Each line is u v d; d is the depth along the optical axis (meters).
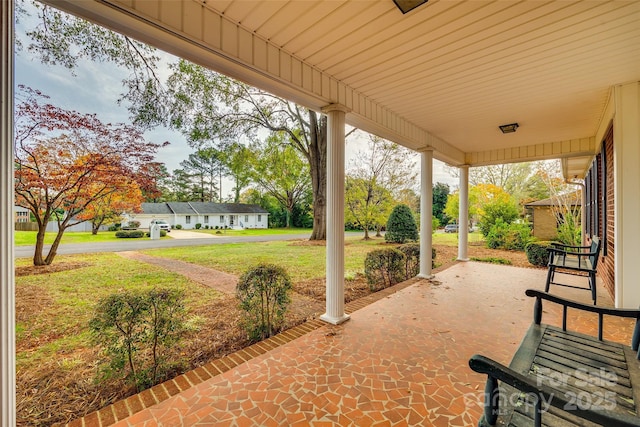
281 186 14.29
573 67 2.75
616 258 3.15
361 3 1.92
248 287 2.89
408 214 11.70
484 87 3.23
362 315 3.37
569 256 5.69
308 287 5.01
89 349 2.79
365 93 3.43
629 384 1.33
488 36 2.28
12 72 1.33
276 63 2.45
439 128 4.82
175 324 2.43
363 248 10.05
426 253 5.18
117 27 1.75
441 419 1.66
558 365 1.49
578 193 10.21
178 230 22.05
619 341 2.63
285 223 26.78
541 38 2.28
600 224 4.85
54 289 5.00
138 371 2.23
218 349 2.69
